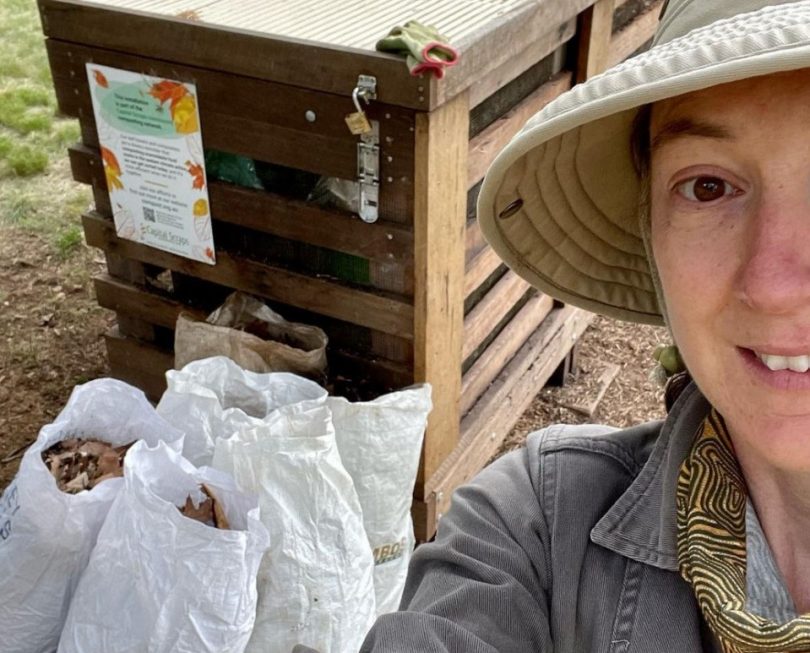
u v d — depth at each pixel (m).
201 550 1.44
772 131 0.61
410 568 0.96
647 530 0.84
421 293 1.87
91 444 1.80
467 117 1.80
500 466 0.97
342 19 1.91
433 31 1.69
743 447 0.81
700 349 0.70
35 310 3.38
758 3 0.62
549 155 0.84
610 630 0.83
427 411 1.90
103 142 2.17
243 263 2.11
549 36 2.08
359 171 1.79
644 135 0.80
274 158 1.89
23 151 4.45
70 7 2.03
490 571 0.87
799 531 0.80
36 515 1.56
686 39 0.63
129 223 2.24
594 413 2.98
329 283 1.99
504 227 0.92
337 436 1.80
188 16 1.93
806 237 0.62
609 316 1.04
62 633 1.58
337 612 1.65
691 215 0.68
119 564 1.53
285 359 2.01
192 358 2.08
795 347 0.64
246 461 1.60
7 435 2.79
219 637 1.44
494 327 2.44
